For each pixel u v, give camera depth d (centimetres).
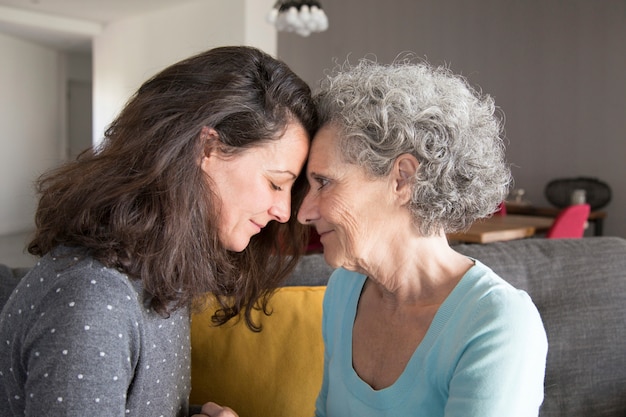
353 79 103
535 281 158
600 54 628
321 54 853
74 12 848
